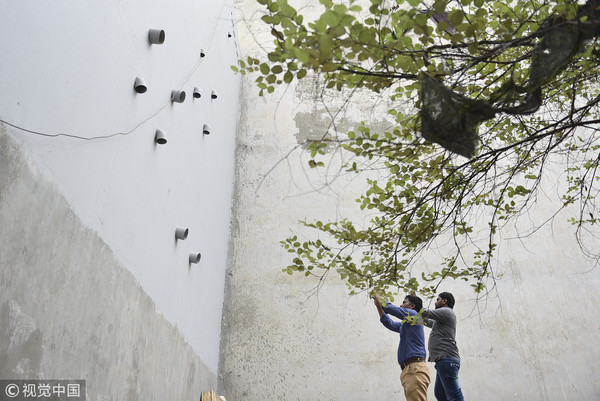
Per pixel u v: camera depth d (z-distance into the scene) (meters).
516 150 3.47
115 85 3.54
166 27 4.80
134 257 3.82
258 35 9.78
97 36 3.27
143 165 4.09
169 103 4.85
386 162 2.96
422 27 2.22
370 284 3.38
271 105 9.13
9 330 2.23
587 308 7.49
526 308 7.49
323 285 7.68
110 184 3.41
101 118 3.29
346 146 2.67
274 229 8.11
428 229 3.25
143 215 4.06
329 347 7.28
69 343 2.76
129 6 3.86
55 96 2.70
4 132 2.23
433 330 5.08
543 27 2.25
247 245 8.02
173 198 4.94
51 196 2.62
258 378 7.12
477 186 5.87
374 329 7.37
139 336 3.86
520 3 2.71
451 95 2.15
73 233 2.84
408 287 3.44
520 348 7.24
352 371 7.12
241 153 8.77
